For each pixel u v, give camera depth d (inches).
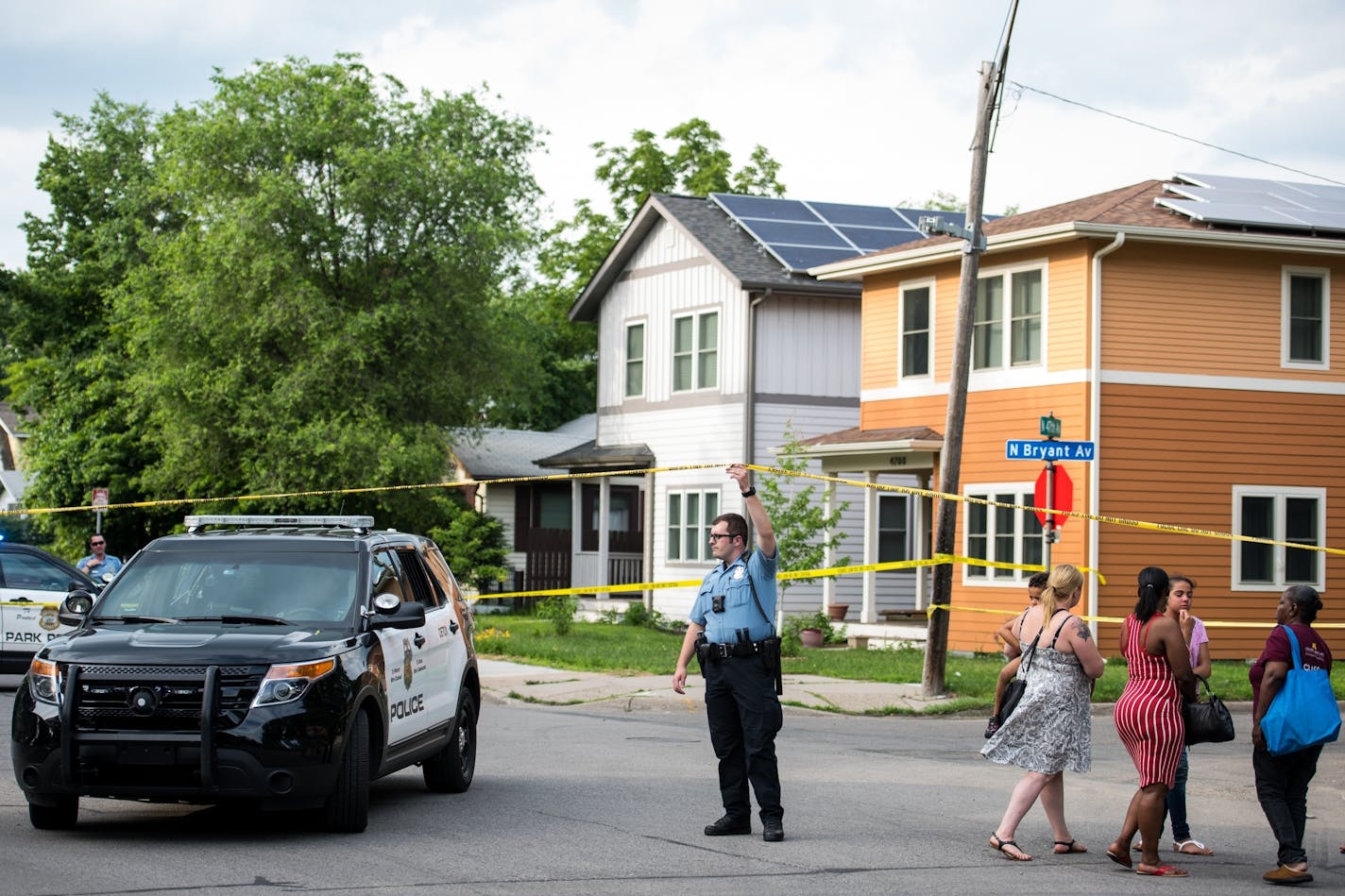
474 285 1449.3
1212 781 533.3
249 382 1421.0
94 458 1750.7
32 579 757.9
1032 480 1034.1
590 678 832.3
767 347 1332.4
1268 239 1013.8
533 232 1503.4
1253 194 1090.1
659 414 1438.2
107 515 1791.3
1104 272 1009.5
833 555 1311.5
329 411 1382.9
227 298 1382.9
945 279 1112.2
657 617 1387.8
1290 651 365.1
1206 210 1014.4
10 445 2869.1
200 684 363.3
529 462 1779.0
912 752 589.3
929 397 1120.2
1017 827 426.0
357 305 1428.4
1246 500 1035.3
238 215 1337.4
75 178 1980.8
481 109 1481.3
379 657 402.0
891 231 1423.5
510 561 1670.8
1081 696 378.6
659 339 1445.6
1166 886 350.0
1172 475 1017.5
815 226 1402.6
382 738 402.0
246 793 361.1
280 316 1352.1
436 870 344.8
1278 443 1043.3
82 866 341.4
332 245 1391.5
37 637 749.3
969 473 1081.4
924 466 1109.7
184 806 434.6
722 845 384.5
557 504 1753.2
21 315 1925.4
